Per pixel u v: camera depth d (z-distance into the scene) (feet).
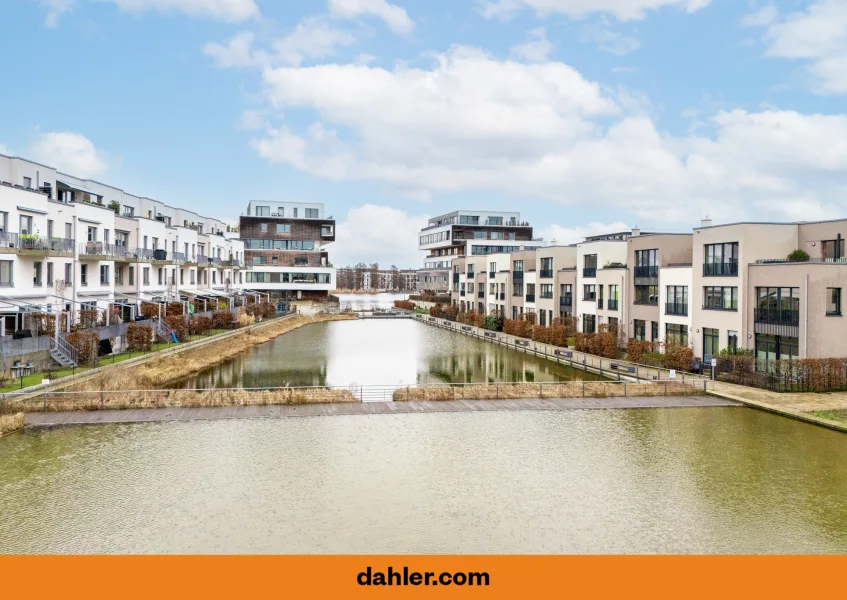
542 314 193.57
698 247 122.52
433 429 79.51
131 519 51.26
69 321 127.85
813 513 53.31
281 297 351.67
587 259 167.63
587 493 57.93
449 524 51.19
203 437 74.59
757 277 108.78
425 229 424.46
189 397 89.81
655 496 57.21
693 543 47.93
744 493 57.82
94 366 110.32
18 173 132.36
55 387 93.81
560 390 98.78
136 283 170.60
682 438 75.72
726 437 76.02
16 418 76.95
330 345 179.93
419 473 63.05
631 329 147.64
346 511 53.47
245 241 353.72
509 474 62.90
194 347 154.51
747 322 110.63
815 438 75.51
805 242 113.09
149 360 125.90
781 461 66.85
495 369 134.62
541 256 194.29
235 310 223.10
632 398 96.73
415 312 311.27
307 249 360.48
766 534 49.42
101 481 59.62
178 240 209.36
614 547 47.29
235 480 60.39
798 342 101.45
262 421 82.43
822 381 98.12
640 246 144.05
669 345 123.24
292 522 51.19
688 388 100.83
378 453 69.36
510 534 49.47
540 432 78.38
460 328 222.48
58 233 129.39
